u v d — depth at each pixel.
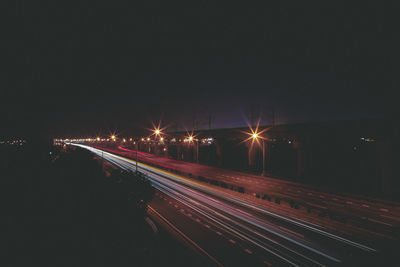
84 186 42.03
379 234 26.25
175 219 31.59
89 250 22.22
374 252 22.44
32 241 23.56
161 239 25.41
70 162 74.31
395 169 47.34
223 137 89.19
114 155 130.25
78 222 27.84
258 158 96.12
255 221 30.66
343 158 76.00
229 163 91.38
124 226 26.42
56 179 55.16
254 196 42.16
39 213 30.95
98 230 25.91
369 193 43.88
